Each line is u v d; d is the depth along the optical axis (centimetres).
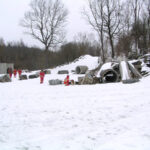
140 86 1091
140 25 3328
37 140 407
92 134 433
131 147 353
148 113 571
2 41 7450
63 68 3597
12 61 6531
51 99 841
